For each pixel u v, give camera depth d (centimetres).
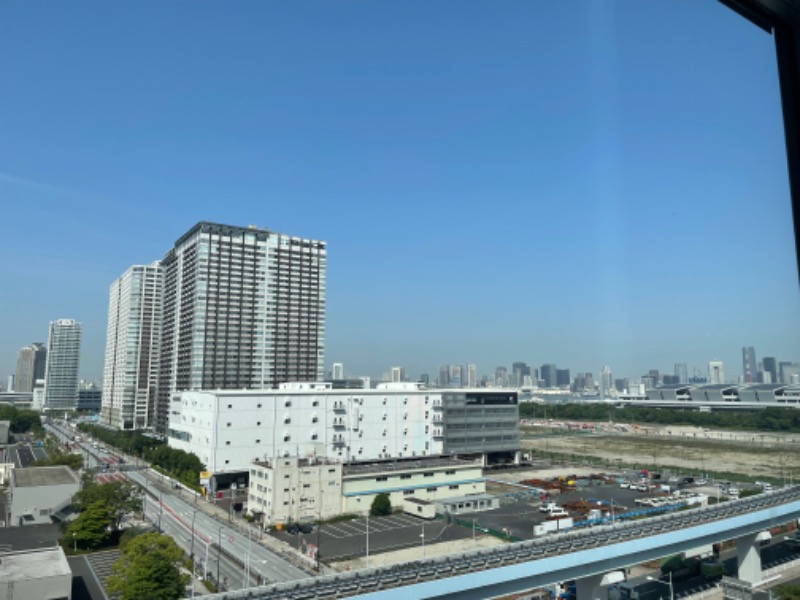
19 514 6438
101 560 5106
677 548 4403
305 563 4984
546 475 9619
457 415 9956
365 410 9000
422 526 6312
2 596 3697
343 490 7019
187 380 11850
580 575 3891
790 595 3978
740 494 7462
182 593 3912
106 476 9406
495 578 3481
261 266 12475
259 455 8188
